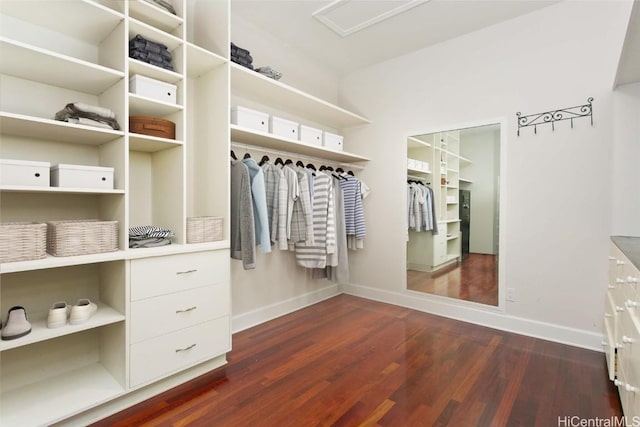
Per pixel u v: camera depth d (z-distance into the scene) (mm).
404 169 3160
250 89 2533
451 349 2209
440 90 2920
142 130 1726
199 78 2223
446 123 2881
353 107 3539
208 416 1509
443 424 1455
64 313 1462
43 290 1670
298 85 3121
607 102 2166
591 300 2230
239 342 2328
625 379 1343
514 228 2531
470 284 2764
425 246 3037
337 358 2078
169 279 1685
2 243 1255
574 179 2285
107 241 1532
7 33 1559
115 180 1654
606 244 2174
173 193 1886
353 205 3086
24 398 1476
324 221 2658
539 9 2414
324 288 3402
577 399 1632
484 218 2691
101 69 1524
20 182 1336
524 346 2256
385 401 1624
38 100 1653
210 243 1878
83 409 1411
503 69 2576
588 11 2227
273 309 2850
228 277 1949
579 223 2270
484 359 2064
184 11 1839
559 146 2338
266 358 2078
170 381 1725
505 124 2564
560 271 2344
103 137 1642
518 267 2514
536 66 2428
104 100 1780
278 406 1583
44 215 1671
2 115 1270
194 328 1786
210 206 2100
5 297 1562
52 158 1691
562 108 2324
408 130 3129
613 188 2148
